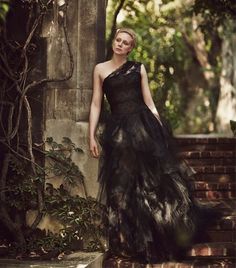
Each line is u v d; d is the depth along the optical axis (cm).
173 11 1475
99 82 666
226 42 1487
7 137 655
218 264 642
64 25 665
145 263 645
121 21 1276
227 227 705
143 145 646
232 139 953
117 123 657
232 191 842
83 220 652
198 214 685
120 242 658
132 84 661
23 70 661
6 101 666
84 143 673
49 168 662
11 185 658
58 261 621
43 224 665
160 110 1270
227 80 1488
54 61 676
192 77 1888
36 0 657
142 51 1399
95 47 676
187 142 955
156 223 648
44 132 678
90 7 675
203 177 871
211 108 1789
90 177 671
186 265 639
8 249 649
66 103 677
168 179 650
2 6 550
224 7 948
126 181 650
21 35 673
